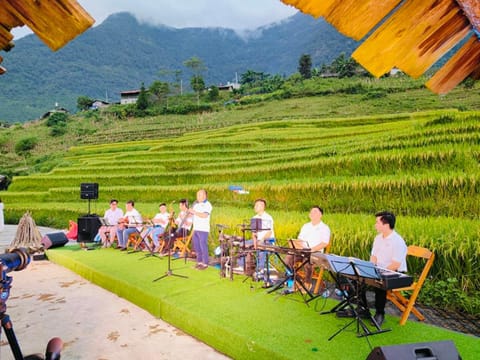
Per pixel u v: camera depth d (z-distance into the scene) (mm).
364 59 1037
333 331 3752
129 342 4152
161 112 47281
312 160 12344
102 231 9141
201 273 6223
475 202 7289
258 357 3418
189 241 7680
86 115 53219
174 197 14070
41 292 6125
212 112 42719
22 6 1088
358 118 19516
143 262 7223
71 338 4297
